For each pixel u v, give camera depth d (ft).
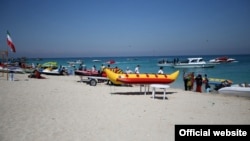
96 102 34.24
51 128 21.48
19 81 58.23
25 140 18.40
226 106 34.63
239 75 97.04
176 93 47.60
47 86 50.06
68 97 37.58
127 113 27.94
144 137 19.98
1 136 19.12
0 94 37.93
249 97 45.29
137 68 62.28
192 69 131.85
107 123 23.59
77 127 22.02
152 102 35.73
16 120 23.67
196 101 38.06
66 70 90.74
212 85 61.52
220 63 172.24
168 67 153.58
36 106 30.25
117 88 52.42
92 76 57.11
